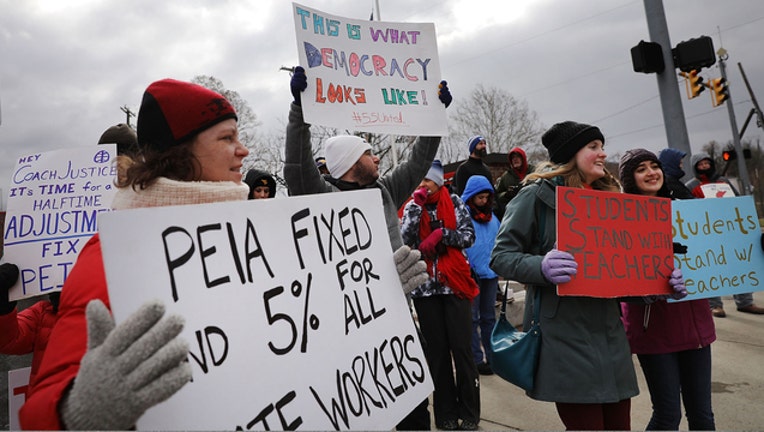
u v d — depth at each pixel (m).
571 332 2.29
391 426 1.60
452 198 3.72
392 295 1.81
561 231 2.28
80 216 2.35
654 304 2.75
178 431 1.13
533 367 2.34
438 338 3.55
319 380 1.45
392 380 1.68
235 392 1.25
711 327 2.84
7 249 2.28
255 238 1.42
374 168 2.91
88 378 0.90
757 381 4.28
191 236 1.27
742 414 3.68
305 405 1.38
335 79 2.60
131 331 0.92
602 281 2.32
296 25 2.51
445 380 3.56
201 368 1.21
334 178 2.98
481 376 4.84
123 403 0.88
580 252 2.31
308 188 2.71
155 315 0.93
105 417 0.87
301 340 1.44
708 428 2.80
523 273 2.27
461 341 3.53
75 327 1.06
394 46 2.81
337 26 2.65
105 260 1.10
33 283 2.24
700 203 3.11
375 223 1.85
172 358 0.91
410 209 3.64
